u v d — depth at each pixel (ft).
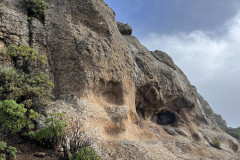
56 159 30.68
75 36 53.26
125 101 59.72
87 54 51.65
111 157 38.88
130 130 56.49
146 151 47.34
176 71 108.68
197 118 115.14
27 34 48.57
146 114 85.71
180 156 60.64
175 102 99.30
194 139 92.94
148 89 80.74
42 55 44.96
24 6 52.85
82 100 47.01
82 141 32.68
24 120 30.71
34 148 31.76
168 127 90.74
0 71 34.91
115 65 59.31
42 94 36.35
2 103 28.40
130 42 87.76
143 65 80.02
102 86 54.44
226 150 94.68
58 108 42.22
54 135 32.68
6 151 27.50
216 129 121.80
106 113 51.24
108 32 62.23
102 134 45.80
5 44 43.93
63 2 59.88
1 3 48.21
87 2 62.54
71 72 49.70
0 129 31.12
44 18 54.60
